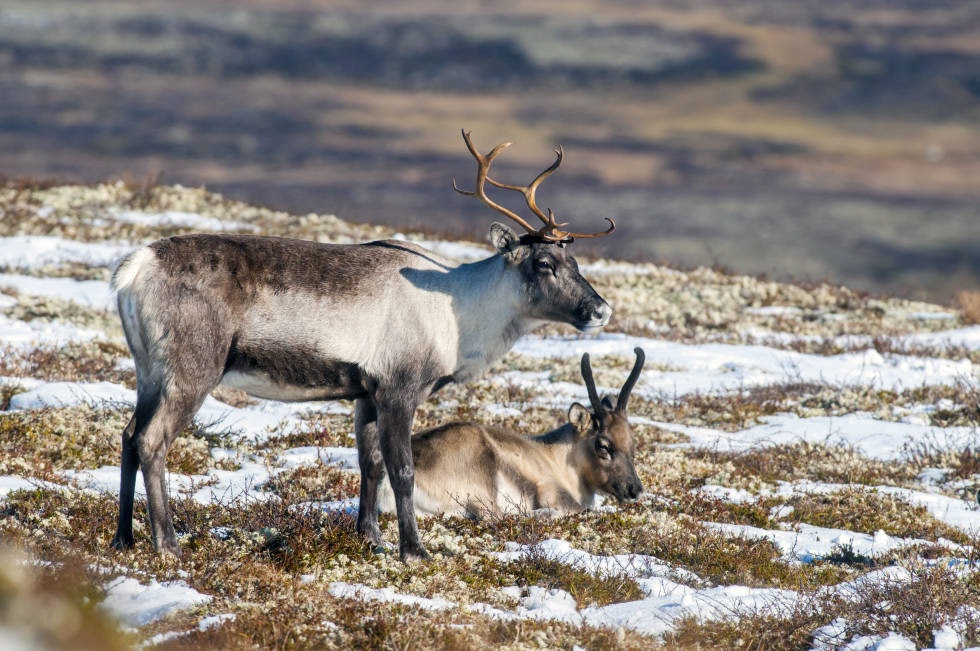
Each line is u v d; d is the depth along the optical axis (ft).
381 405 95.14
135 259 88.22
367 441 99.04
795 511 124.57
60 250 254.06
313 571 86.94
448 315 97.30
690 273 311.68
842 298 293.84
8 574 40.63
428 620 76.23
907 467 150.20
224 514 100.94
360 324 93.71
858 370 214.69
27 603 40.04
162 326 87.51
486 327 98.89
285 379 93.25
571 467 118.52
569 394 181.47
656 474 134.51
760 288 297.12
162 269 88.17
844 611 85.40
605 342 228.63
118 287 87.97
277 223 306.14
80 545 84.43
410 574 88.99
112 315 202.08
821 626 83.51
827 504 128.47
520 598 88.12
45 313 197.06
